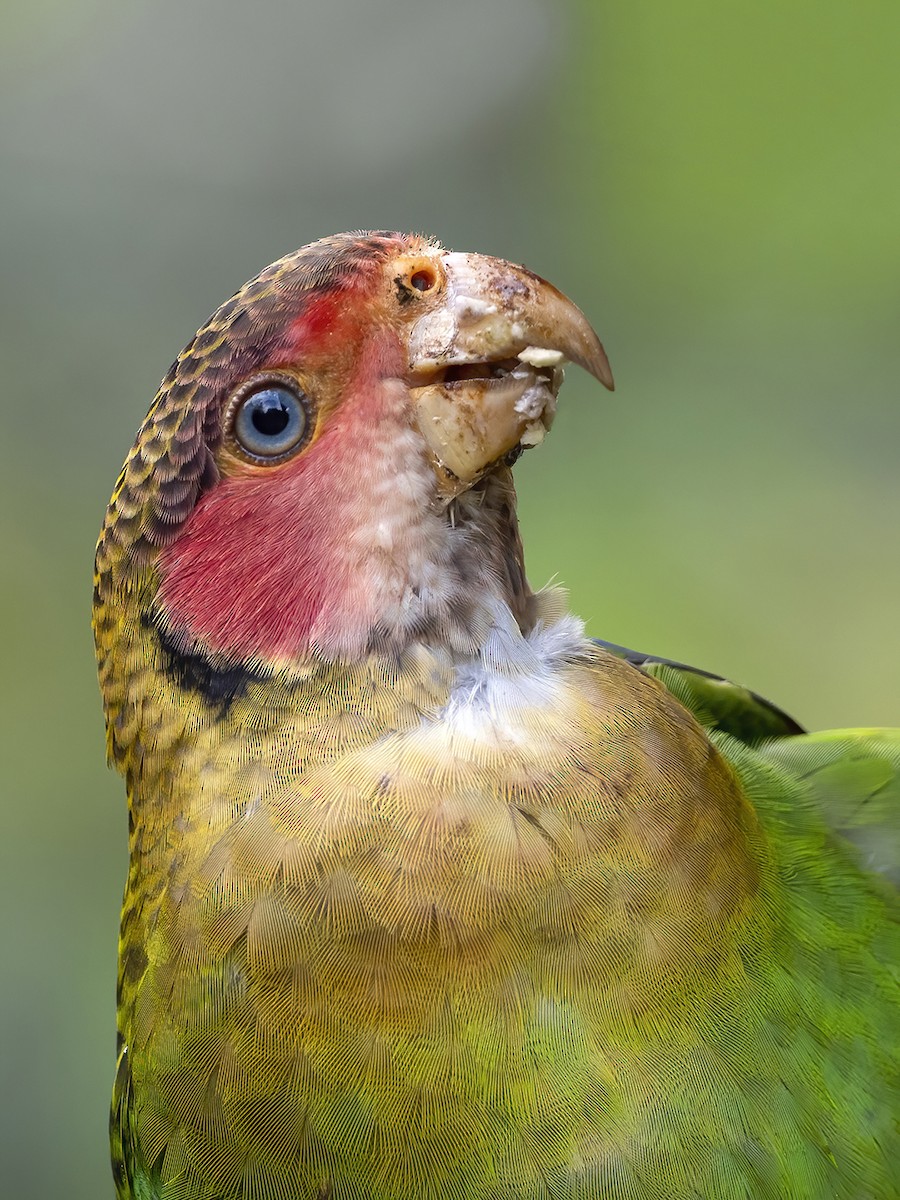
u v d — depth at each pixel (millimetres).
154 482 1308
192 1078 1303
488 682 1305
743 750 1341
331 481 1306
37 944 1914
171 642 1307
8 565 2246
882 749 1347
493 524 1313
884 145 2570
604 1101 1296
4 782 2082
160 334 2508
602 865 1296
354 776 1299
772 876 1312
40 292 2520
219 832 1302
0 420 2395
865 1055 1312
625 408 2391
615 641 2031
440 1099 1295
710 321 2500
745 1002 1302
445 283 1311
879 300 2459
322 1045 1296
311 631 1304
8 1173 1722
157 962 1308
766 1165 1301
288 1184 1300
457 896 1294
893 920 1326
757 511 2199
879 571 2131
